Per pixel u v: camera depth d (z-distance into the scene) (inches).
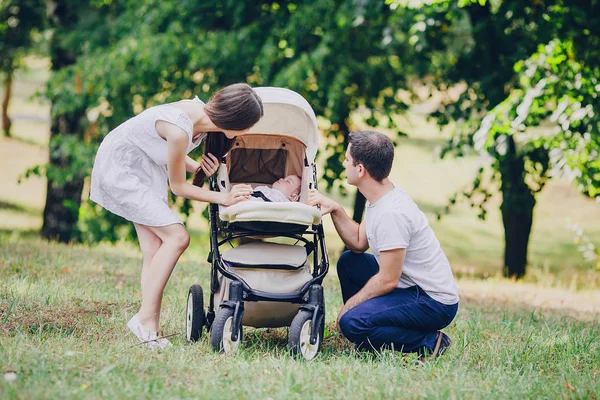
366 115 613.6
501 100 500.4
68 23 635.5
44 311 248.8
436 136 1266.0
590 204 1050.7
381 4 481.7
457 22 534.9
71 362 185.0
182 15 538.0
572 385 194.5
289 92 229.6
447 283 214.5
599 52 452.4
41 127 1346.0
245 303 209.0
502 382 194.1
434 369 200.7
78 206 652.1
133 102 563.8
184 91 533.6
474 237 934.4
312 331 206.4
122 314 251.3
